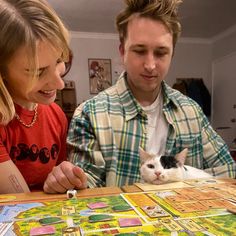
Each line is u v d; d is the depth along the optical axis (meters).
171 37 0.88
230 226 0.40
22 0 0.64
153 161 0.89
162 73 0.90
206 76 4.23
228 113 3.83
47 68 0.64
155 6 0.83
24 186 0.67
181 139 0.95
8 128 0.75
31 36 0.59
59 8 3.03
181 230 0.38
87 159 0.85
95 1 2.90
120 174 0.90
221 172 0.92
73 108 3.79
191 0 2.88
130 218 0.43
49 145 0.84
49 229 0.40
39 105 0.83
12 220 0.44
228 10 3.16
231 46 3.77
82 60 3.90
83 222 0.42
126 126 0.92
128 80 0.98
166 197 0.54
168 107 0.98
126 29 0.90
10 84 0.67
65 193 0.60
